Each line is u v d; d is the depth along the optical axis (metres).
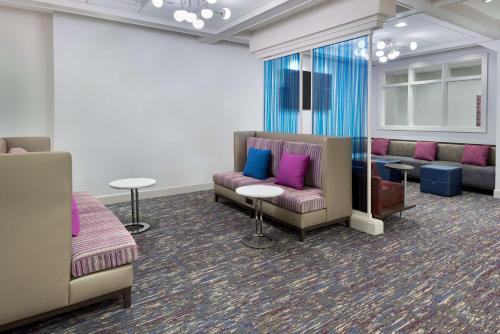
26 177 1.80
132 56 5.06
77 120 4.70
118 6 4.34
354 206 3.96
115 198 5.05
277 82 5.07
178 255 3.10
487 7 4.51
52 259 1.93
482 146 5.89
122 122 5.06
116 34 4.90
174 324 2.06
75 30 4.57
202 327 2.03
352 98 3.83
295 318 2.11
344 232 3.69
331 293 2.41
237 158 5.18
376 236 3.56
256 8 4.25
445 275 2.66
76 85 4.64
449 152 6.44
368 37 3.56
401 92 7.98
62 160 1.90
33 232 1.85
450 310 2.17
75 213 2.42
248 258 3.03
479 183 5.60
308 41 4.32
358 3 3.52
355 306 2.24
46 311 1.95
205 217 4.28
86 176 4.84
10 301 1.83
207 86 5.88
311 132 4.49
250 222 4.08
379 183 3.77
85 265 2.04
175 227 3.90
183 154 5.71
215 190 5.04
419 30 5.46
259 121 6.64
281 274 2.71
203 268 2.83
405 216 4.30
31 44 4.44
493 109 6.09
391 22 5.02
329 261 2.95
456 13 4.31
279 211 3.67
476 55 6.25
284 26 4.61
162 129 5.46
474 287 2.47
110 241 2.23
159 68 5.33
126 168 5.16
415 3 3.85
